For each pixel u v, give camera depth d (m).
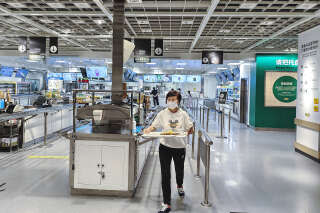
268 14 4.77
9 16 5.38
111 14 4.96
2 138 5.69
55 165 4.70
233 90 13.80
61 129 8.11
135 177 3.42
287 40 7.37
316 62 5.36
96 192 3.38
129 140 3.29
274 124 9.47
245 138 7.84
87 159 3.35
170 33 6.62
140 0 4.12
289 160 5.36
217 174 4.36
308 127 5.64
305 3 4.25
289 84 9.38
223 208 3.08
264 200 3.34
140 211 2.94
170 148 3.09
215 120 12.34
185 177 4.19
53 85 11.79
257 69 9.50
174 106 3.11
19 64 13.90
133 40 7.41
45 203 3.11
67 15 5.15
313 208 3.12
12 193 3.39
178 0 4.26
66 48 9.42
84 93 11.12
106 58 10.05
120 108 3.55
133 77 18.09
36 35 7.24
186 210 3.01
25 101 12.45
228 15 4.83
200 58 9.79
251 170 4.63
